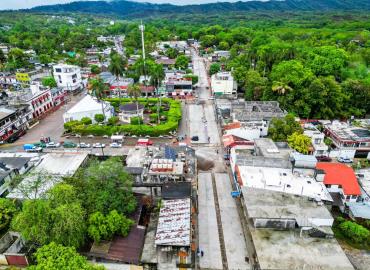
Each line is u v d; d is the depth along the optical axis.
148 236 53.16
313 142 83.75
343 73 134.75
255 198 54.59
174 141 92.31
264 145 72.75
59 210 46.19
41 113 115.50
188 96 136.50
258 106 103.25
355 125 93.75
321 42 194.12
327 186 62.56
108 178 55.16
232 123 93.31
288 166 64.44
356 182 62.16
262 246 46.44
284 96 108.06
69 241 46.09
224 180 73.12
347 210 60.41
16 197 58.03
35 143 92.12
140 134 96.38
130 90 103.81
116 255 46.94
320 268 42.34
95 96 120.56
